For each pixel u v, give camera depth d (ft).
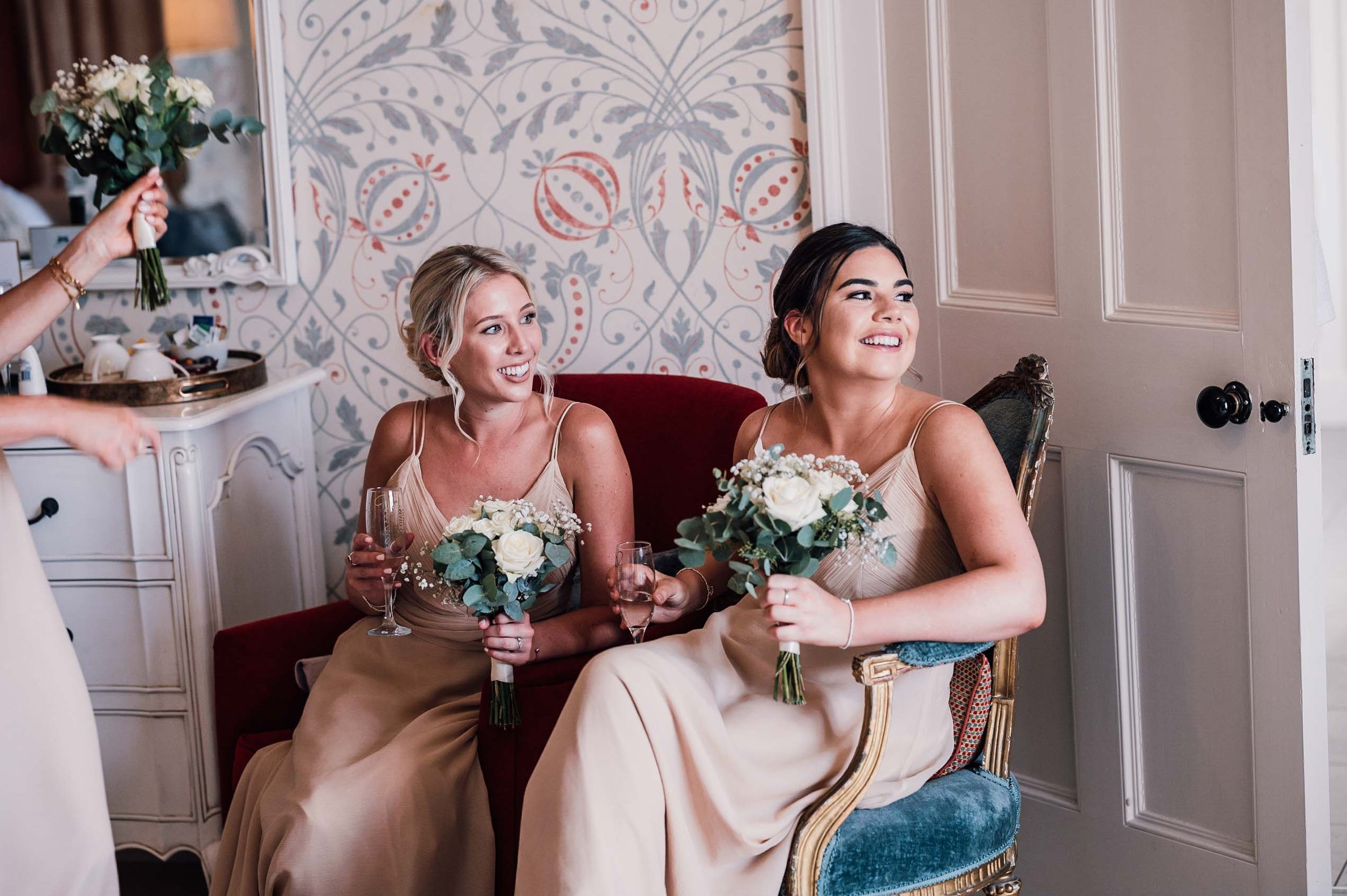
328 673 7.75
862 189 9.36
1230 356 7.05
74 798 6.26
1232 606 7.29
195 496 8.74
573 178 10.11
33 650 6.17
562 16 9.91
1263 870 7.29
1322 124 17.13
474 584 6.90
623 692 6.07
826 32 9.25
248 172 10.22
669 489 8.60
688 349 10.22
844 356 6.67
